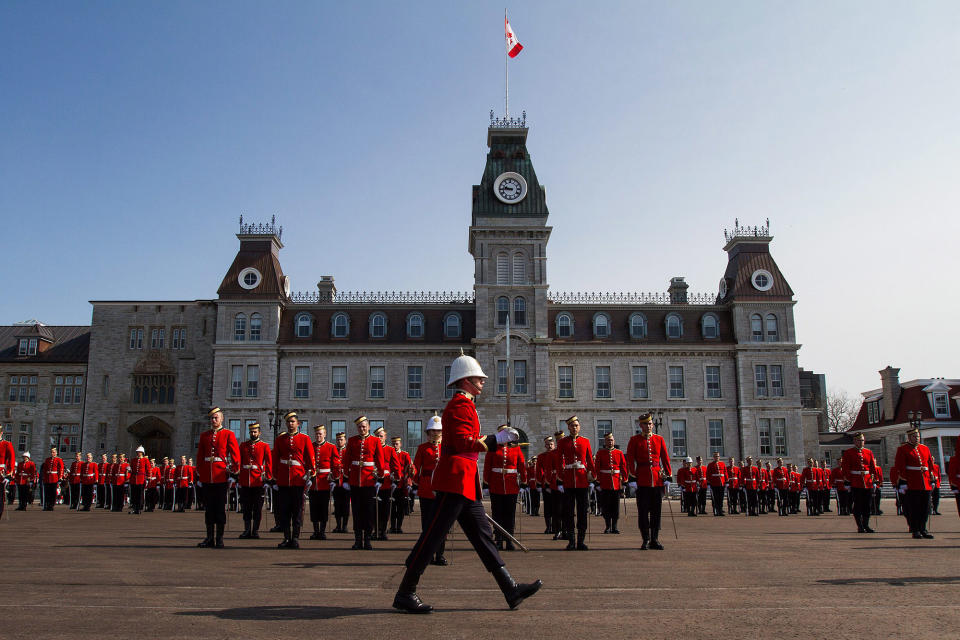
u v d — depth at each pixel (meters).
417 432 64.19
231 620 8.58
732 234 69.50
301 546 19.48
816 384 105.56
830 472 41.94
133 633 7.82
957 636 7.92
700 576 12.93
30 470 39.16
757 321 66.38
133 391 67.31
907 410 74.50
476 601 10.20
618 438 64.62
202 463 18.41
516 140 67.44
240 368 63.91
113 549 17.41
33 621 8.43
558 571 13.77
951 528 27.08
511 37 67.62
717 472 39.03
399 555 17.11
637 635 7.91
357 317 66.19
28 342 70.88
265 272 65.81
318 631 8.01
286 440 19.17
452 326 66.25
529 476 37.28
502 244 64.25
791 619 8.84
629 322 66.81
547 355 62.88
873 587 11.52
